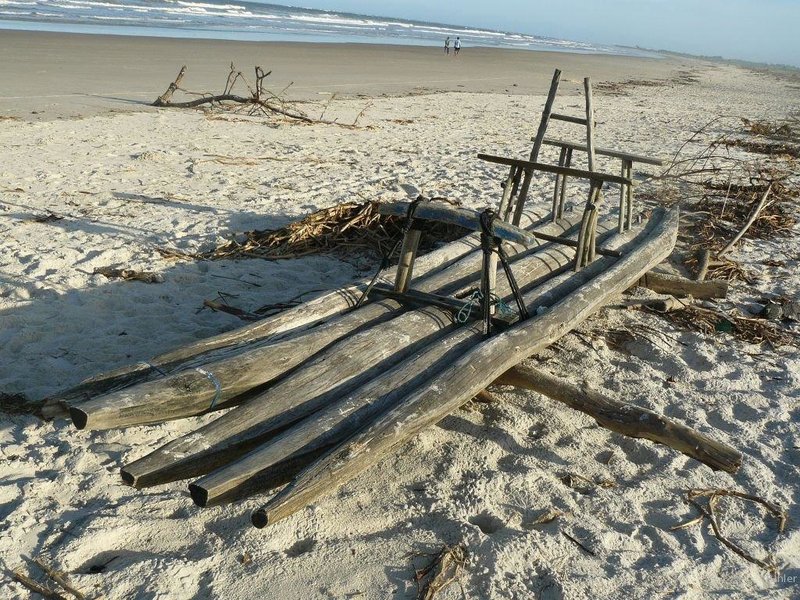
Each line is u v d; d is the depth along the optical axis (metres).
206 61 25.20
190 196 8.59
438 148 12.69
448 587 2.95
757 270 7.30
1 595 2.82
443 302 4.34
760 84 47.59
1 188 8.35
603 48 130.00
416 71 29.84
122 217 7.63
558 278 5.18
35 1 50.66
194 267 6.38
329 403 3.47
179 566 2.96
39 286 5.68
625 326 5.65
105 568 3.00
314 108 16.59
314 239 7.12
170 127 12.91
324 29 65.25
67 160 9.96
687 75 50.72
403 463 3.74
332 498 3.45
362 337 3.85
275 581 2.94
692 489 3.71
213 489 2.69
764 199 8.20
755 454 4.08
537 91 26.28
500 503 3.51
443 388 3.44
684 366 5.05
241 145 11.80
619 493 3.64
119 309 5.47
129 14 51.12
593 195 5.25
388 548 3.15
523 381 4.16
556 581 2.99
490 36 108.06
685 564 3.18
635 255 5.68
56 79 17.81
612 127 17.34
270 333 4.02
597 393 4.02
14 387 4.27
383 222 7.40
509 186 5.44
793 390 4.86
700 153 12.96
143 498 3.40
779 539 3.40
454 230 7.34
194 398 3.24
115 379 3.38
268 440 3.20
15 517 3.21
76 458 3.64
